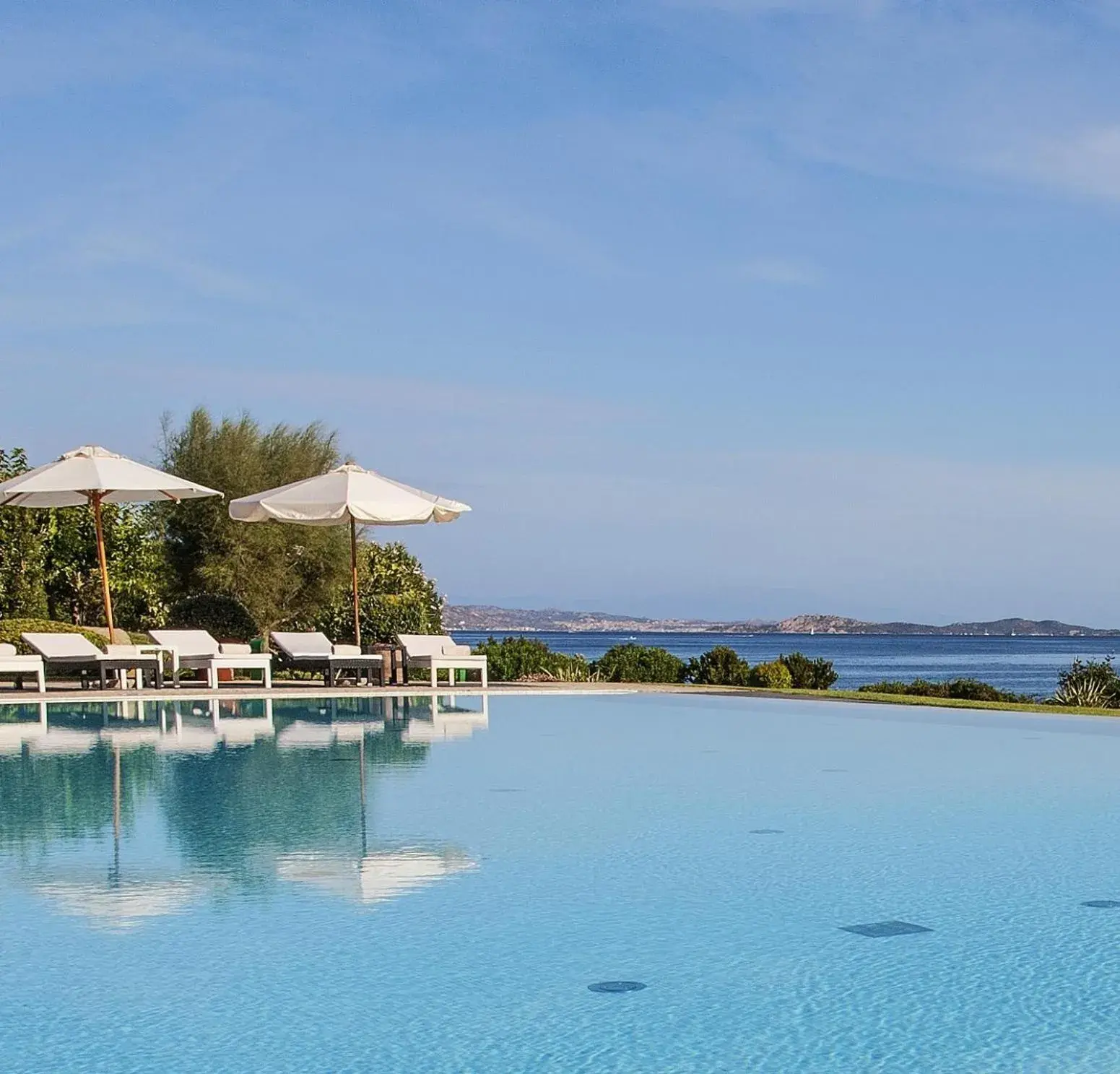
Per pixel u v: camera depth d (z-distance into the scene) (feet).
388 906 17.17
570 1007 13.11
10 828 22.91
